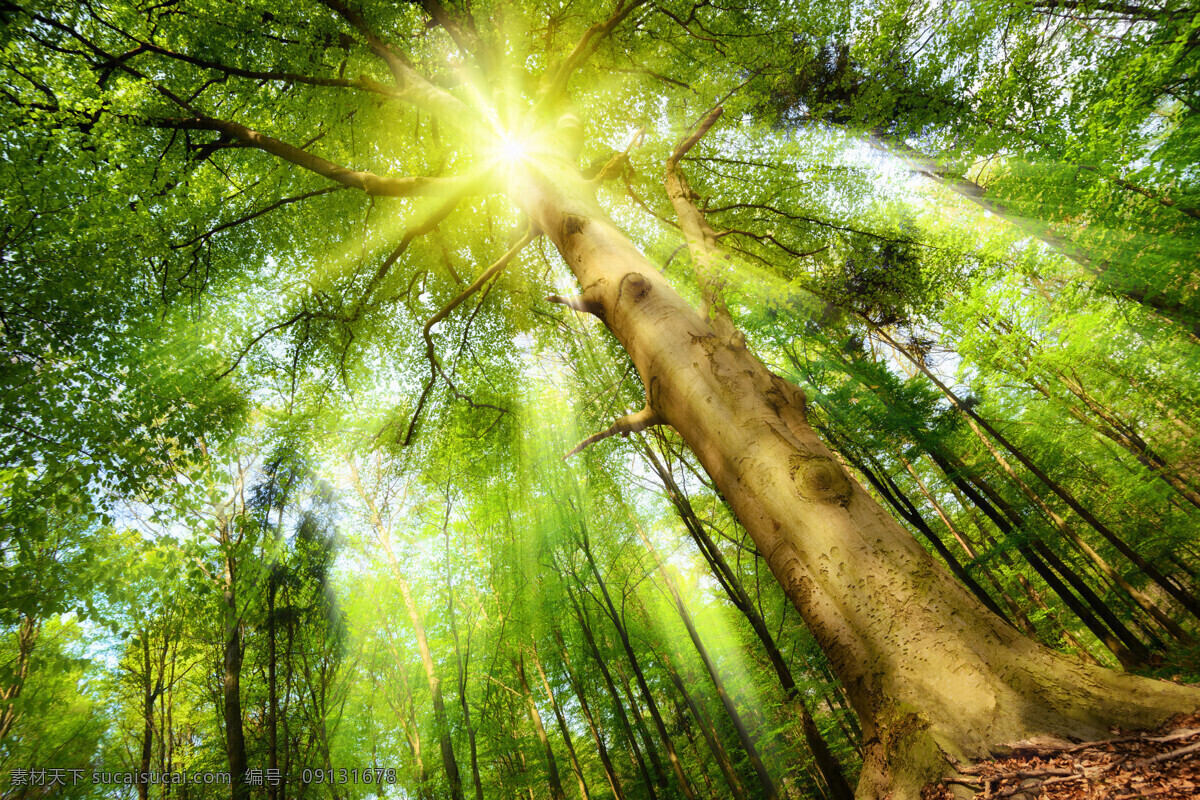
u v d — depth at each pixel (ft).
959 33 22.49
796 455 8.21
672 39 27.55
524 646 54.39
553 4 25.55
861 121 25.93
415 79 18.89
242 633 40.24
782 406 9.02
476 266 33.81
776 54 24.70
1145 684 5.74
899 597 6.81
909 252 27.32
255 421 38.81
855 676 6.88
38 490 17.39
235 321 29.86
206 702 51.08
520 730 64.80
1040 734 5.49
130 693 48.47
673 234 30.99
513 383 38.01
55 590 16.84
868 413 32.53
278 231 29.66
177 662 48.80
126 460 19.61
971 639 6.37
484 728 55.52
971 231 26.78
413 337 35.81
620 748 62.75
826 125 26.58
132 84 20.34
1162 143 17.46
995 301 25.18
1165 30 16.44
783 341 34.88
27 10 17.48
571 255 13.56
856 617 6.95
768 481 8.20
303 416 36.35
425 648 45.06
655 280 11.53
